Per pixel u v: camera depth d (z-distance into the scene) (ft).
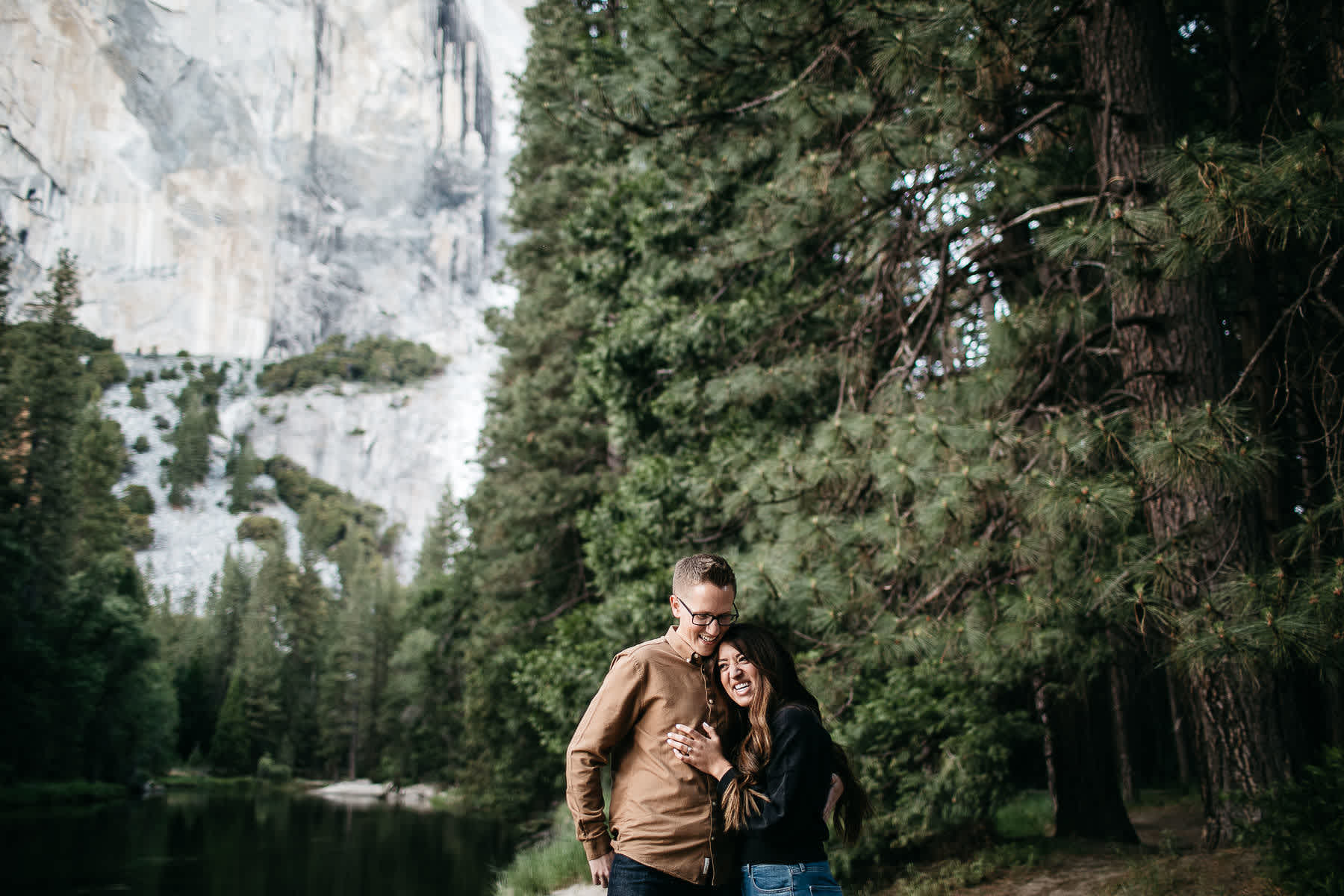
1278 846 17.33
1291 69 25.93
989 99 23.27
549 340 72.84
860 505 24.73
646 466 36.11
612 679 10.20
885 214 28.45
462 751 139.85
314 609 353.51
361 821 104.99
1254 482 16.94
